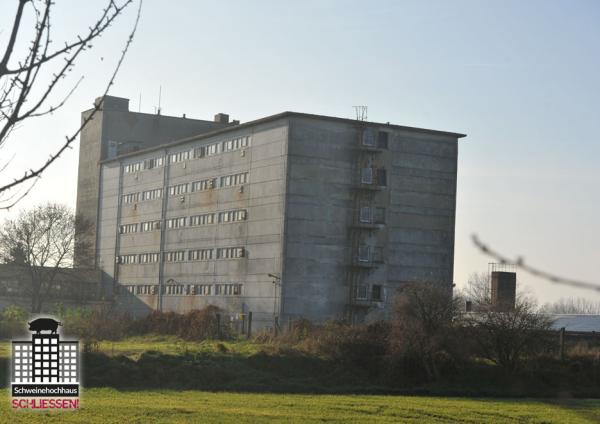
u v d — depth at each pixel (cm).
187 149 10900
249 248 9525
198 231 10494
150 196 11594
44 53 918
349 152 9394
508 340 6494
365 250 9344
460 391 6094
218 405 4600
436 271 9788
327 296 9156
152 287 11281
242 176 9806
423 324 6438
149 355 6053
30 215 11388
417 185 9750
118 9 966
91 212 13050
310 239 9112
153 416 3938
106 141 13025
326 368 6444
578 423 4275
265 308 9156
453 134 9969
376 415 4412
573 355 6756
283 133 9188
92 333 7738
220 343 6938
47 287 11494
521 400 5569
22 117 909
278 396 5381
